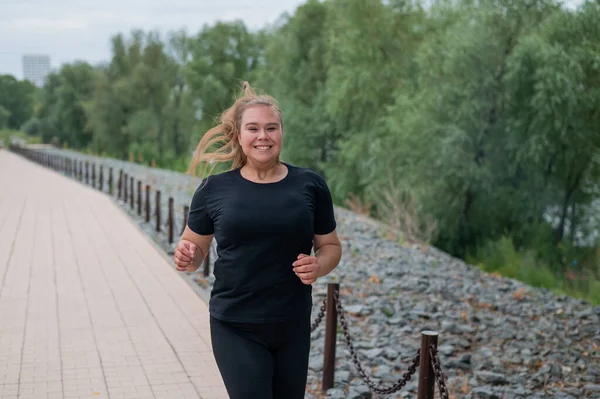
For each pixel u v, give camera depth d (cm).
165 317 745
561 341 841
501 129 2178
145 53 6794
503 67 2188
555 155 2148
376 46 2964
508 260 1870
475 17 2275
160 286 901
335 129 3569
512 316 970
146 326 707
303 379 322
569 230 2302
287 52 4038
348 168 3225
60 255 1111
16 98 16912
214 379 555
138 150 6362
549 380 681
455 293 1088
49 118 9000
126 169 3994
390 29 2944
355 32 2978
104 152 7131
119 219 1611
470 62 2189
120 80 6788
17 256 1091
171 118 6656
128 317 741
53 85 9331
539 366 733
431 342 408
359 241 1533
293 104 3759
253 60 5838
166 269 1020
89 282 914
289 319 313
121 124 6856
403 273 1200
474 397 616
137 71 6606
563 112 2034
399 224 1777
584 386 657
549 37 2136
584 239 2267
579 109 2069
